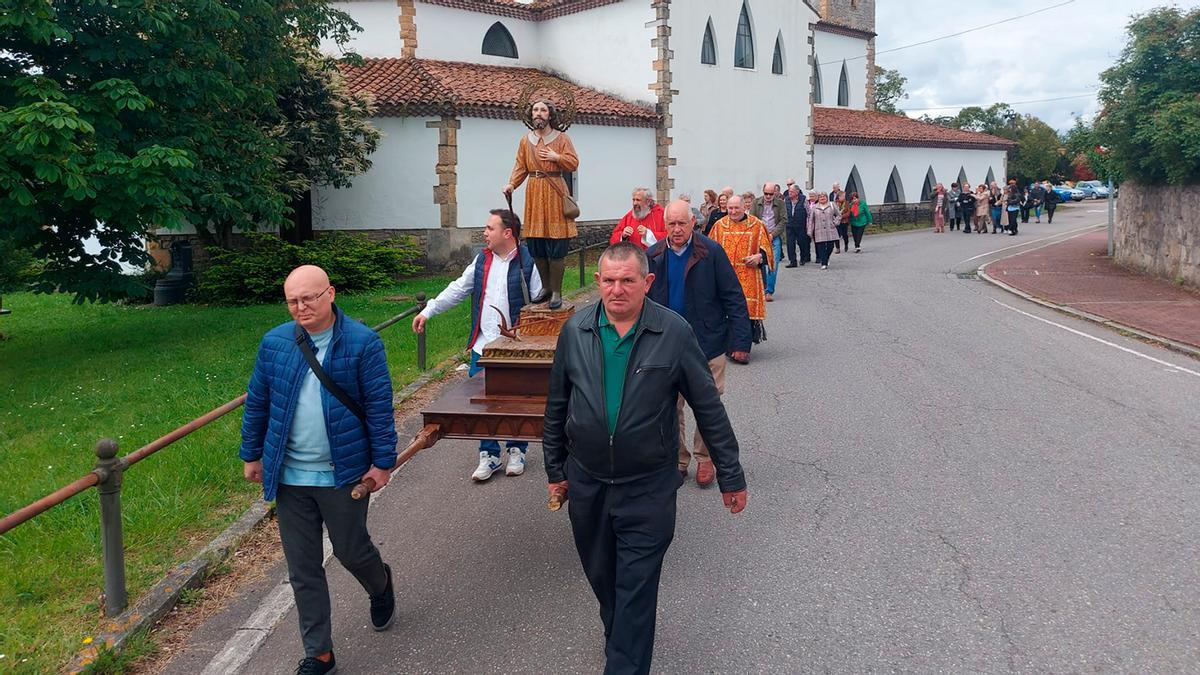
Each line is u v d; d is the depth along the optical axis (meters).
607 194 23.59
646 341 3.44
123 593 4.32
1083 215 42.25
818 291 16.16
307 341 3.75
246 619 4.39
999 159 42.09
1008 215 30.20
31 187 10.55
